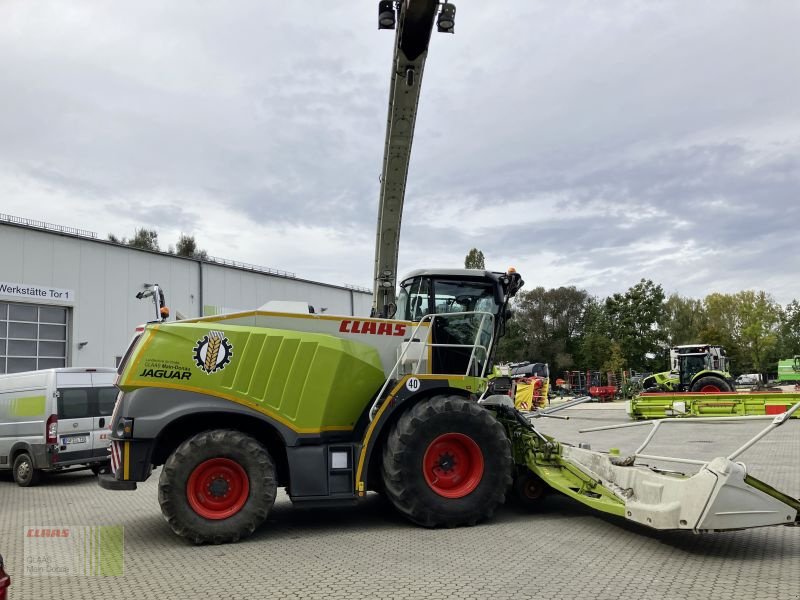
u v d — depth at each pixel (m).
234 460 5.98
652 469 6.28
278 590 4.47
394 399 6.47
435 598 4.21
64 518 7.62
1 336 22.70
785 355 62.88
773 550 5.35
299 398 6.28
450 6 7.16
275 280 35.03
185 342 6.15
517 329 70.31
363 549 5.57
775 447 12.92
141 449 6.00
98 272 25.77
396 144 8.16
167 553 5.62
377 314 8.80
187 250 75.44
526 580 4.56
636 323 51.31
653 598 4.13
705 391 23.72
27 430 11.07
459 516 6.28
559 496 8.05
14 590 4.64
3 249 22.69
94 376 11.69
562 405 7.99
